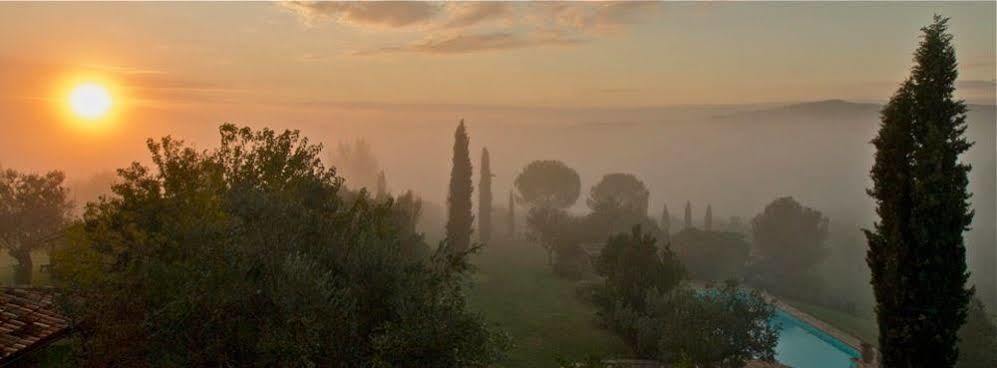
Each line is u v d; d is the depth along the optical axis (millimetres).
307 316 12844
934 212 18766
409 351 13766
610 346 39250
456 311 15906
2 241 49188
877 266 20484
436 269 17172
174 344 14156
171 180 20125
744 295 33906
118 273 16672
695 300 33438
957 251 19016
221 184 20719
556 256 74500
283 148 22594
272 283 13688
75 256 18359
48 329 17438
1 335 16625
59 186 52500
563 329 42656
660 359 34531
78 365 15414
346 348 13508
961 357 33750
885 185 20094
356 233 17406
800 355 50062
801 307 67062
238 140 22391
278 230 15367
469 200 62281
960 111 19188
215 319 13742
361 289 14828
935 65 19141
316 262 14281
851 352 50625
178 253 16594
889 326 19953
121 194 19391
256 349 13492
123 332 14531
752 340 32438
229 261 14320
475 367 15305
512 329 42000
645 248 42250
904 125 19688
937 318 18969
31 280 48750
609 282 43688
